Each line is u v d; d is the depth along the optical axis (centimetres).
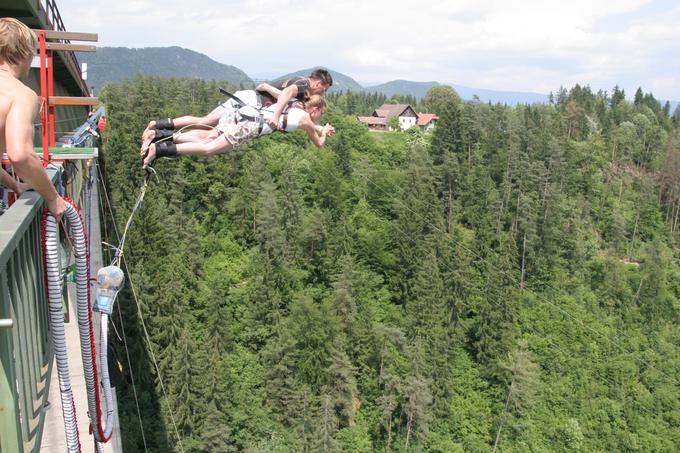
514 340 4884
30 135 336
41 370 468
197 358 3459
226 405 3538
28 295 405
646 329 5972
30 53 361
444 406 4291
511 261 5669
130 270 3788
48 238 393
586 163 8769
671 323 6150
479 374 4728
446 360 4400
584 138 10962
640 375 5219
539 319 5519
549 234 6325
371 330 4366
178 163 5375
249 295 4691
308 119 500
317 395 3981
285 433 3672
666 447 4531
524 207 6412
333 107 8956
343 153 6956
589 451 4425
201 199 5672
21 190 427
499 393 4556
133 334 3544
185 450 3241
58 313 404
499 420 4350
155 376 3497
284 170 6178
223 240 5450
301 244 5228
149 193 4788
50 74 756
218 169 5762
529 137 8312
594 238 7294
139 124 5703
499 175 7644
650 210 8050
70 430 423
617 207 8106
